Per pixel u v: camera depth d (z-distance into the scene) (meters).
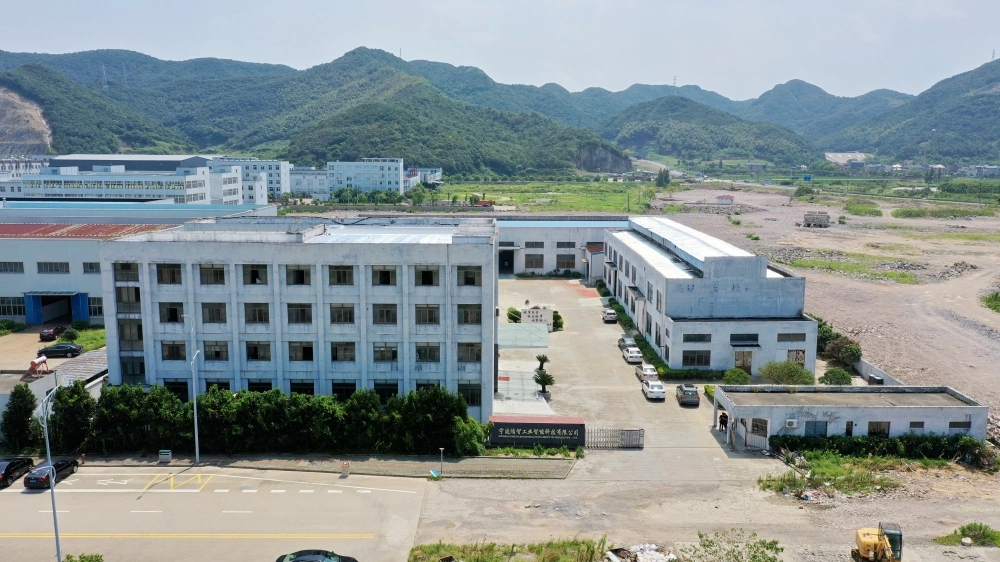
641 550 37.69
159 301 55.31
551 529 40.31
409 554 37.31
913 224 197.00
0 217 113.75
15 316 85.94
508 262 125.94
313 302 54.75
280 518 41.25
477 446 50.72
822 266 129.50
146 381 56.22
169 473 47.03
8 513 41.69
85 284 84.94
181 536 39.22
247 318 55.38
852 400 54.59
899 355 77.06
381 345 55.25
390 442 50.38
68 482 45.69
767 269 78.25
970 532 39.75
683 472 48.31
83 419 50.03
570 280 117.81
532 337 65.94
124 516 41.34
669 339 69.69
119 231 95.56
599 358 75.06
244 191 195.12
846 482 46.22
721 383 66.81
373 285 54.50
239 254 54.38
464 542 38.62
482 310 54.34
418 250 53.75
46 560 36.78
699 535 39.31
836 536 39.72
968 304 101.75
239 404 49.59
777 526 40.91
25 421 50.28
